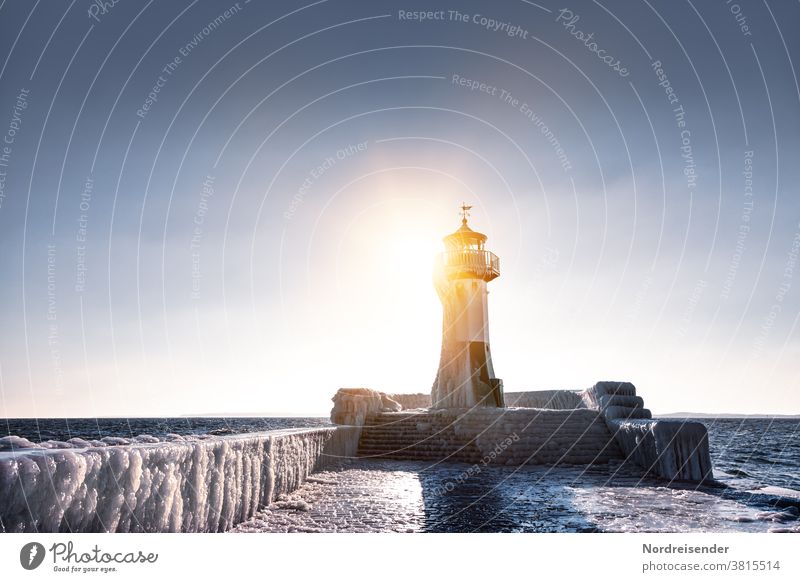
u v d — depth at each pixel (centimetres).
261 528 806
